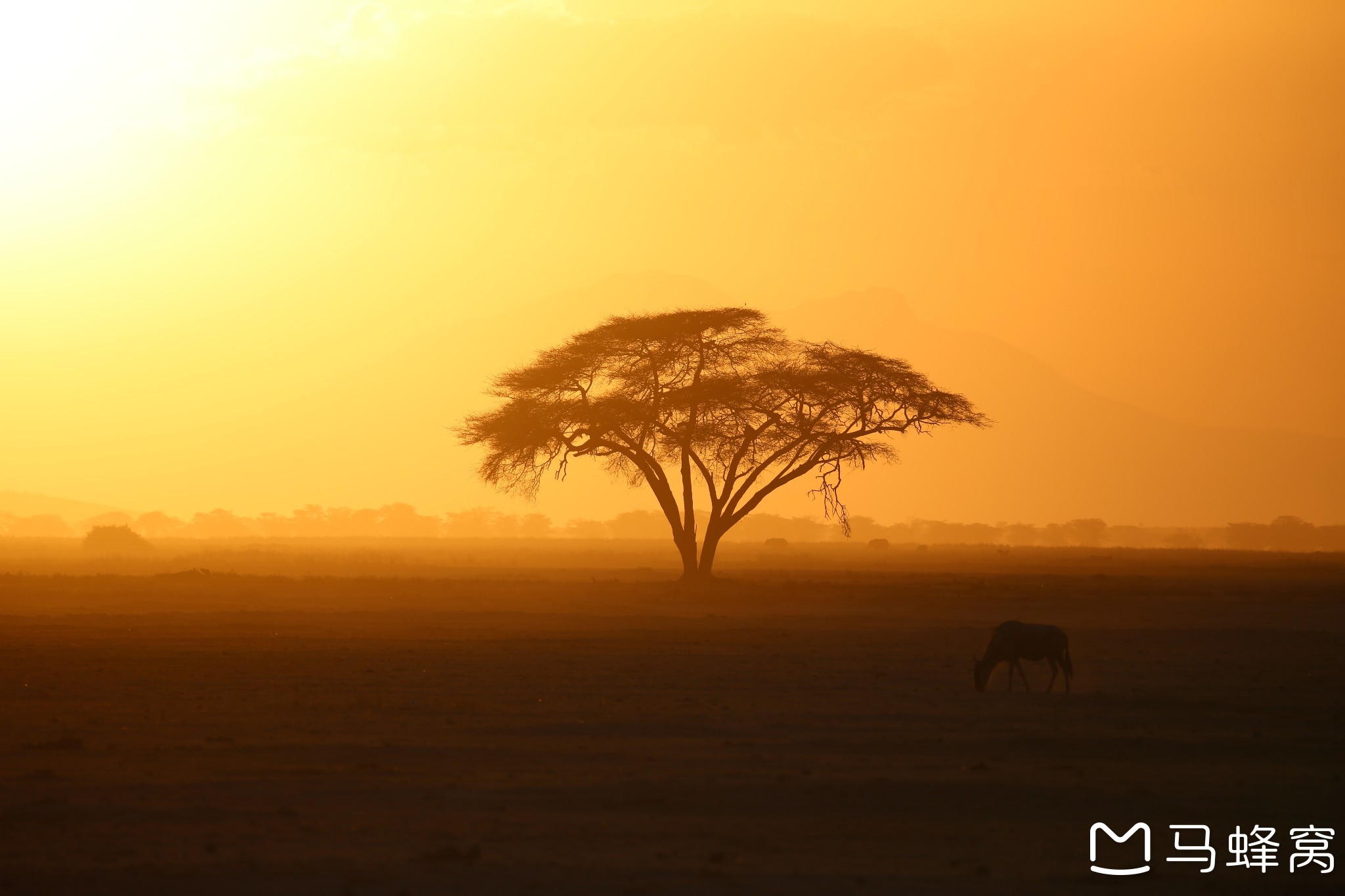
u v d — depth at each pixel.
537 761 70.44
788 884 47.44
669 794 62.06
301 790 62.81
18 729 81.50
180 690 100.62
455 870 48.72
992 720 86.25
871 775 66.88
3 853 50.97
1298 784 65.25
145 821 56.28
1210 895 47.81
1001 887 47.53
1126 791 63.06
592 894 45.94
